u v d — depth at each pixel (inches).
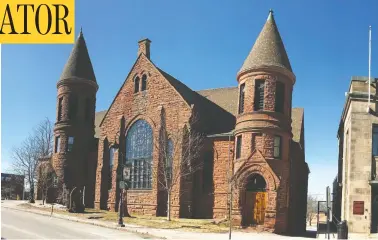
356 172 1189.1
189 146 1517.0
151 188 1653.5
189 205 1519.4
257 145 1357.0
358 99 1222.3
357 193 1178.0
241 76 1464.1
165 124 1633.9
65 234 945.5
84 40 2219.5
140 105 1756.9
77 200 1985.7
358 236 1108.5
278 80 1408.7
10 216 1339.8
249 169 1332.4
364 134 1204.5
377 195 1186.6
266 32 1480.1
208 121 1670.8
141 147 1729.8
